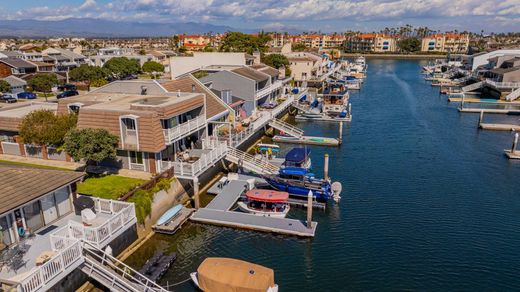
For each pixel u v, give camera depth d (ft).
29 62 379.96
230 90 187.21
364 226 107.24
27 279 59.57
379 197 126.41
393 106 286.46
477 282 84.28
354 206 119.85
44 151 128.98
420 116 251.19
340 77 426.51
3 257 67.56
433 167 154.92
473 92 339.16
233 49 483.51
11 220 73.72
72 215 88.84
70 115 127.65
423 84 407.44
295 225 104.47
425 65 635.66
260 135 200.54
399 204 121.08
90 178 111.34
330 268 88.99
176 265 89.30
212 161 124.98
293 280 84.94
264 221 106.63
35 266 67.87
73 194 90.07
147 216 98.58
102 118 114.32
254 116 194.39
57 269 65.51
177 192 114.32
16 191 73.20
